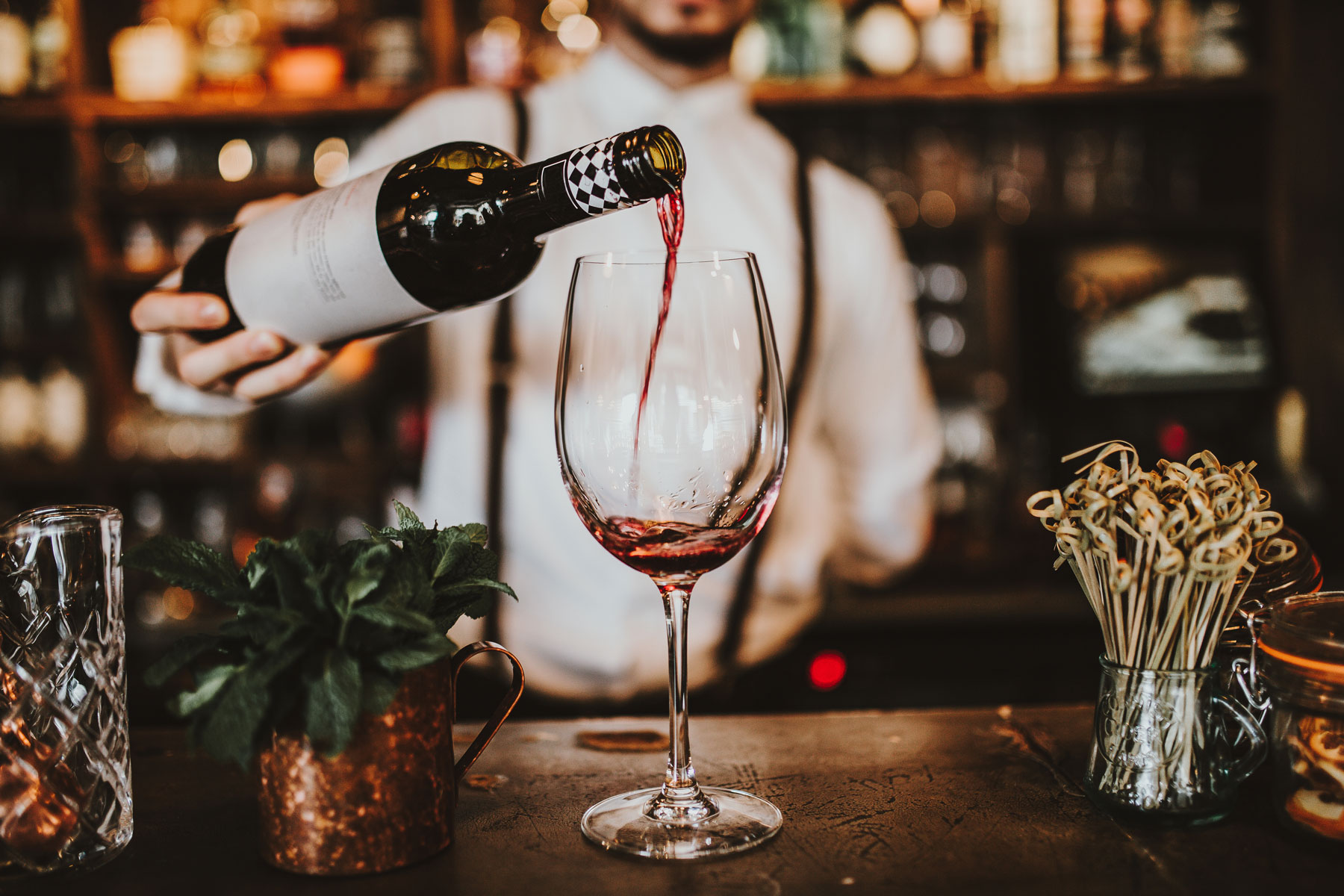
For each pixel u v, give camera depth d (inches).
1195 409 95.3
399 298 30.2
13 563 22.0
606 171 23.4
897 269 64.4
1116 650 23.4
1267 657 22.4
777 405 23.9
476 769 27.8
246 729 19.5
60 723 21.9
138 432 92.5
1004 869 21.2
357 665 20.2
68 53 89.2
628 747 29.4
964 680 81.3
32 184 95.1
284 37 91.7
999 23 89.7
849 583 80.2
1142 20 89.8
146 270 91.4
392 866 21.4
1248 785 25.4
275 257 31.3
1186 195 92.8
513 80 87.6
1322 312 91.6
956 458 90.1
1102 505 22.3
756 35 88.8
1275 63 88.8
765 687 71.1
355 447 92.7
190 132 94.0
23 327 93.0
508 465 57.6
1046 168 95.6
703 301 23.3
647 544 22.9
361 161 61.1
